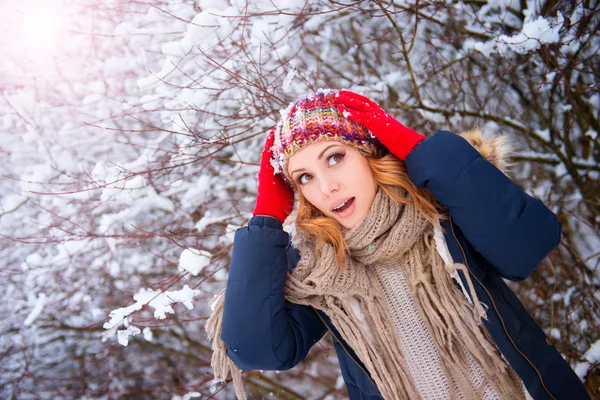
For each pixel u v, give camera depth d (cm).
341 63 340
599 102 308
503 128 317
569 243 307
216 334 145
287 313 147
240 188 341
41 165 345
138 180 284
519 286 324
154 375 428
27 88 354
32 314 350
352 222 142
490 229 124
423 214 136
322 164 140
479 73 323
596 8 258
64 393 425
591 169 319
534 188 320
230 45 283
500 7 312
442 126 312
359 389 143
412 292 138
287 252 162
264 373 416
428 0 282
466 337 128
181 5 307
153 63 335
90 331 411
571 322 299
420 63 326
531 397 128
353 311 139
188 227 343
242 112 298
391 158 144
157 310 230
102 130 337
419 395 132
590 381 271
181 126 269
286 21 276
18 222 371
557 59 278
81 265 361
